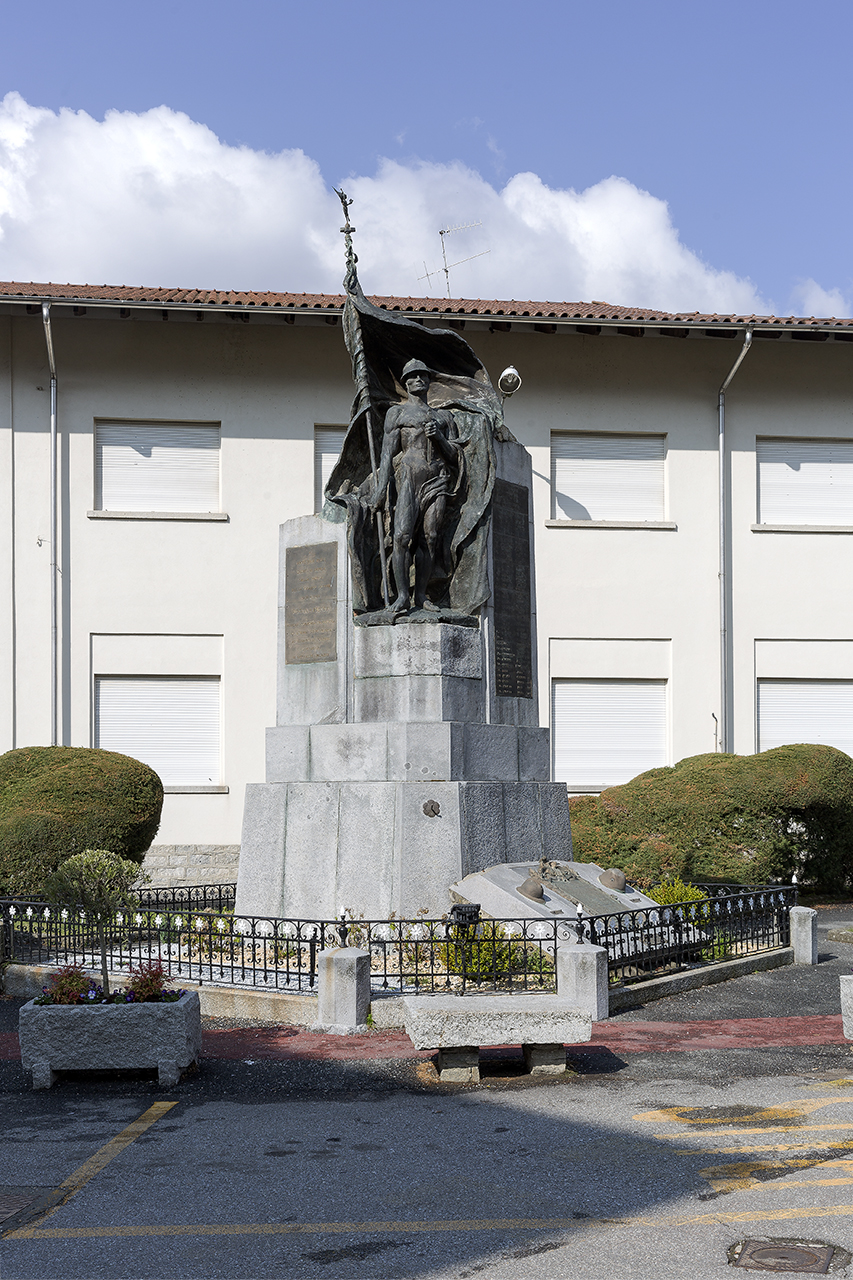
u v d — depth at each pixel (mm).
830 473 23609
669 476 23125
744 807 17078
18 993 11172
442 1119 6812
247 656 21812
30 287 22000
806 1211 5242
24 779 15578
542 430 22891
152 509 22031
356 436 12680
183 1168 5992
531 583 12922
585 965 9461
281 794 11805
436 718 11461
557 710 22531
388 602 11977
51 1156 6238
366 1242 4965
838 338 22922
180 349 22141
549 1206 5355
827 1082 7648
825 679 23094
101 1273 4691
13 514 21547
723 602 22828
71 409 21844
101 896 11578
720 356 23297
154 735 21641
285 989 9781
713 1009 10125
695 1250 4812
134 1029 7723
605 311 23500
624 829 17531
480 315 21594
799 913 12453
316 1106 7148
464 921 9523
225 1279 4613
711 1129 6551
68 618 21516
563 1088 7512
